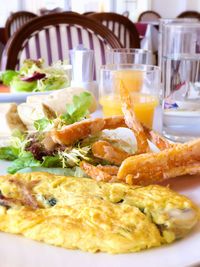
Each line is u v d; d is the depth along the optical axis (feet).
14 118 1.20
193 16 7.61
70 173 0.92
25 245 0.62
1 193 0.73
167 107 1.21
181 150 0.85
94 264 0.58
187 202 0.69
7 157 1.01
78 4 7.36
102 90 1.35
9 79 1.76
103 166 0.89
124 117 0.96
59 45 2.57
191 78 1.26
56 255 0.60
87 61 1.55
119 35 3.56
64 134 0.93
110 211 0.65
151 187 0.76
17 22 5.52
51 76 1.60
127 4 7.86
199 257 0.59
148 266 0.57
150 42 3.57
